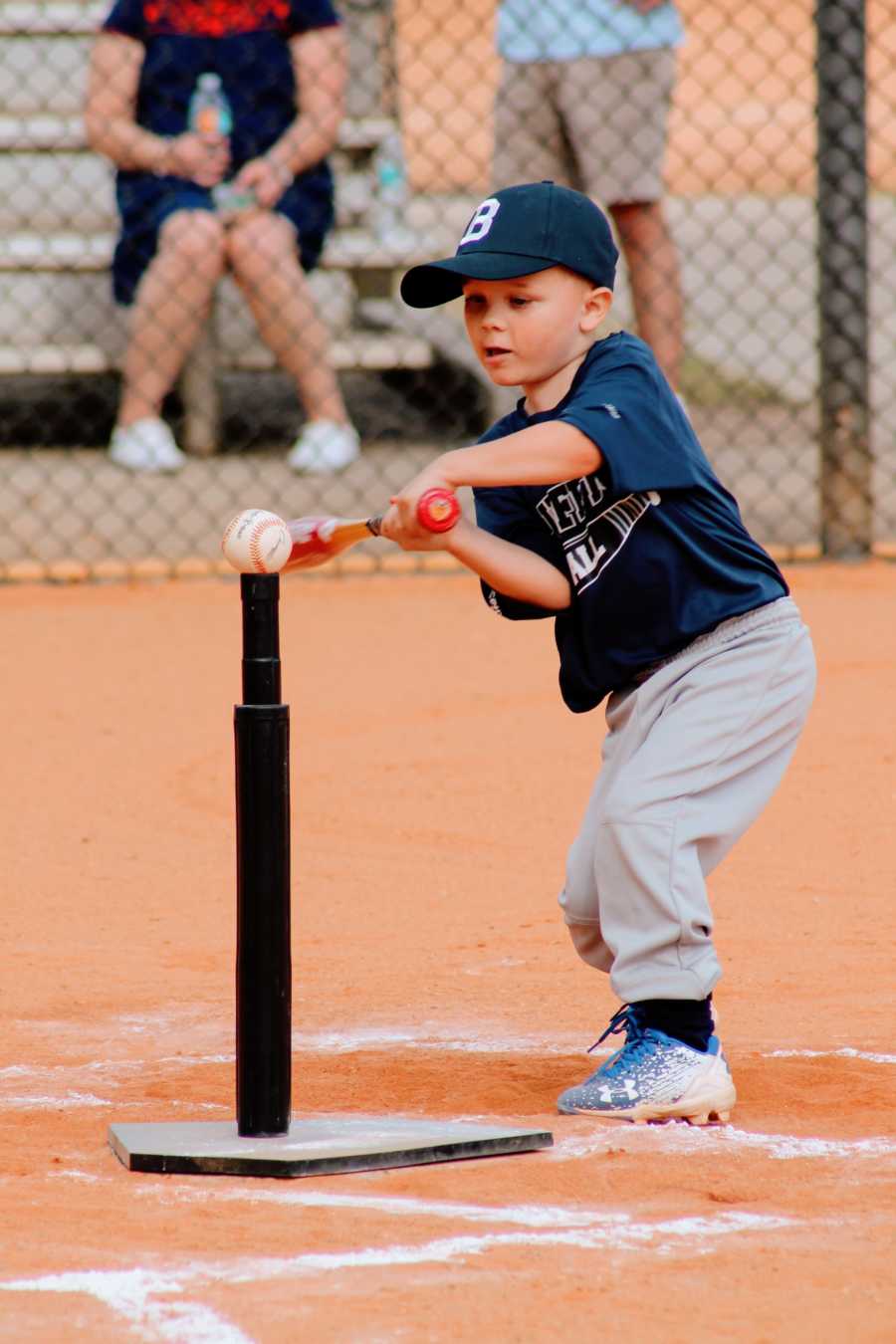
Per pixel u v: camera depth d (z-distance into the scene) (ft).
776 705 34.14
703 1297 25.54
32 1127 33.96
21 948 46.47
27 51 127.24
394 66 127.54
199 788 61.05
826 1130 33.32
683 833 33.42
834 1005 41.39
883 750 62.54
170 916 49.19
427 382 123.75
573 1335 24.31
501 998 42.57
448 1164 31.65
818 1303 25.35
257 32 104.42
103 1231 28.27
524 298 34.27
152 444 109.50
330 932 47.73
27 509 103.45
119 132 104.78
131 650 79.87
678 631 34.04
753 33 226.58
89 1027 40.68
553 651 79.00
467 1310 25.09
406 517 32.07
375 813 57.98
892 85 208.64
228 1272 26.50
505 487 35.58
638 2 95.30
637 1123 33.76
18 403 122.11
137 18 103.91
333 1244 27.63
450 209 157.58
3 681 74.59
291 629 83.61
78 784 61.31
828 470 93.50
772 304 121.39
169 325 107.14
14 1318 24.90
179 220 105.09
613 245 35.24
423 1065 37.63
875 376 127.95
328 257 117.19
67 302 122.52
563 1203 29.55
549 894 50.78
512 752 64.18
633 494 33.40
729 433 119.24
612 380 33.45
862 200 91.09
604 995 42.86
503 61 99.25
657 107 96.58
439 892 51.01
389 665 76.54
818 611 83.30
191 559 95.20
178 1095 35.94
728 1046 38.47
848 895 49.83
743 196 175.42
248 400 126.72
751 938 46.60
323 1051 38.68
